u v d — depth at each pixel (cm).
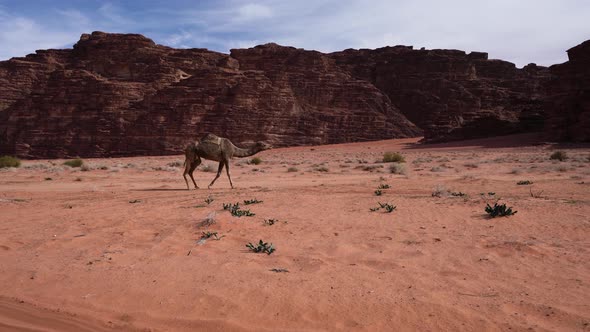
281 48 15300
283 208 1150
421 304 488
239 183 2152
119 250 756
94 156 11825
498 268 611
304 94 14225
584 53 7475
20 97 14512
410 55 15838
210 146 1775
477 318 454
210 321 468
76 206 1290
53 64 15150
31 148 12156
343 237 818
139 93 12762
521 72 16550
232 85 12800
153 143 11869
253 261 667
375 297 511
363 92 14562
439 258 665
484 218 955
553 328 430
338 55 17012
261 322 466
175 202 1316
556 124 7650
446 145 9325
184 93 12406
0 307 519
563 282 550
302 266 641
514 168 3003
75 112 12444
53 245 802
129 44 13875
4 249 789
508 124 10125
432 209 1083
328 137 13438
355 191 1549
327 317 470
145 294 545
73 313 502
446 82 15100
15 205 1333
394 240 786
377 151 9244
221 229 880
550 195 1328
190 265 653
